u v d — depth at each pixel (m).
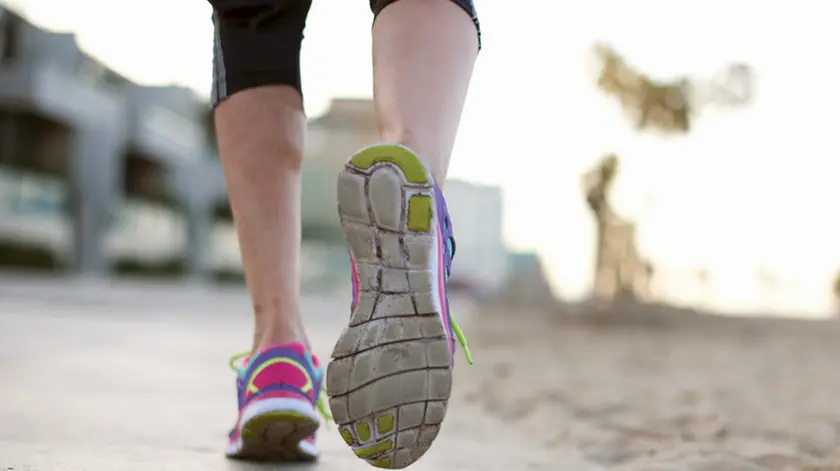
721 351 6.07
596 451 2.00
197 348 4.92
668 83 13.36
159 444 1.85
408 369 1.20
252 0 1.56
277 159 1.60
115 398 2.67
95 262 22.38
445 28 1.29
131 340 5.29
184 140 27.34
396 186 1.17
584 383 3.61
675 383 3.68
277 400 1.53
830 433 2.26
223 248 33.03
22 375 3.18
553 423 2.46
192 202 28.05
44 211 22.33
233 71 1.58
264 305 1.62
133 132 23.72
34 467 1.52
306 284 30.56
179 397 2.79
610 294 14.00
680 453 1.94
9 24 20.97
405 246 1.20
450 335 1.25
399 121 1.25
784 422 2.47
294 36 1.61
